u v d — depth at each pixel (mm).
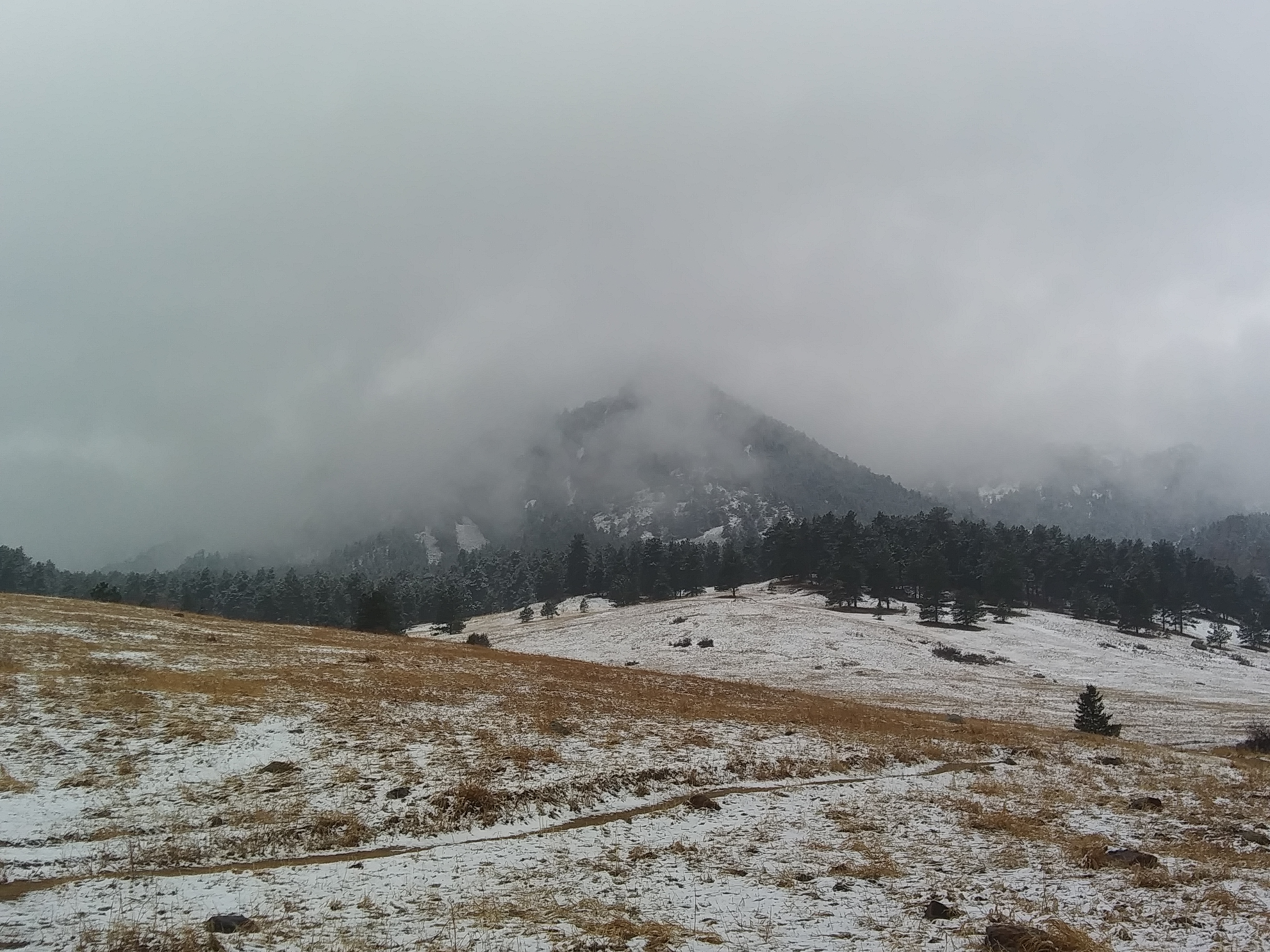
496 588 195750
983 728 35969
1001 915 11055
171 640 36156
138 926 9859
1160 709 63688
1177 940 10180
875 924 10742
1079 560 143875
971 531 158375
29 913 10250
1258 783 24000
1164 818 18359
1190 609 147875
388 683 29484
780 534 147625
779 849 14953
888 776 23500
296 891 11781
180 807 15180
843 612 119625
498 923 10461
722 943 9898
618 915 10945
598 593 167000
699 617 107812
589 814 17656
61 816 14164
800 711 36188
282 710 22578
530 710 27094
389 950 9422
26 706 20156
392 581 159625
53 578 158750
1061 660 96188
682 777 20953
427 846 14703
